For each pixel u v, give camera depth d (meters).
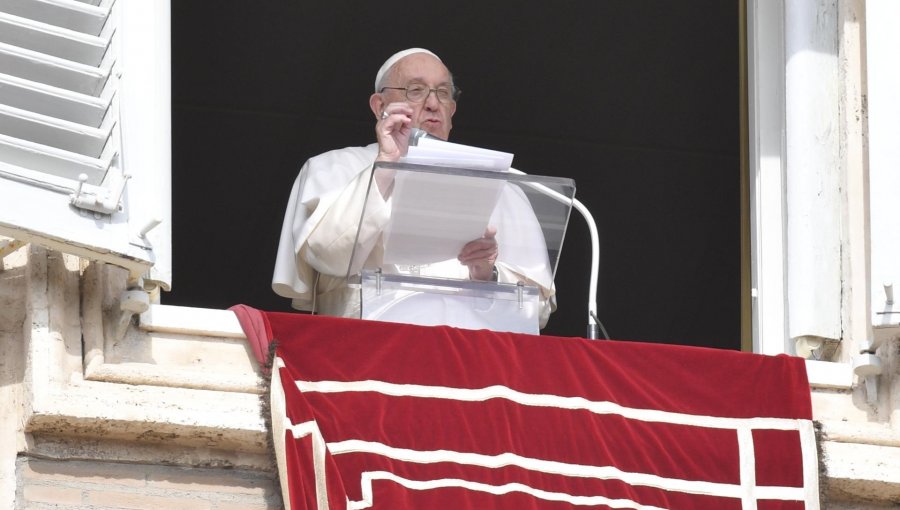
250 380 18.48
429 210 18.75
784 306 21.75
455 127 32.75
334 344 18.55
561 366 18.97
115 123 18.44
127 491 18.02
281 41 31.38
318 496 17.66
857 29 21.89
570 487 18.38
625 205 32.84
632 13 30.92
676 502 18.73
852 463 19.36
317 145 32.47
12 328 18.30
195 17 31.00
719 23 31.12
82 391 17.91
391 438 18.17
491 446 18.31
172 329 18.88
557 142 32.75
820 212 21.30
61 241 17.69
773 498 19.00
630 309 33.16
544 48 31.58
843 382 20.38
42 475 17.83
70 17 18.70
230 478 18.31
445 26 31.39
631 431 18.88
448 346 18.69
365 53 31.72
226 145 32.16
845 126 21.59
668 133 32.38
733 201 32.78
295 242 21.58
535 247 19.41
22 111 17.94
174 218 32.34
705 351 19.48
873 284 20.12
